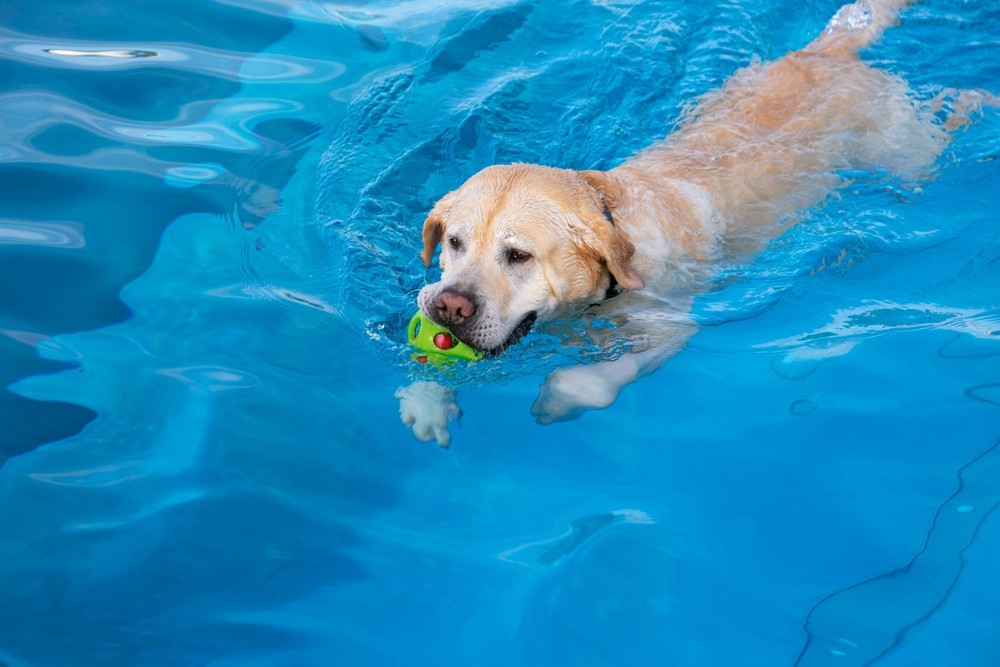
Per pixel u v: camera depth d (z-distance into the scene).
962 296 1.72
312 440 1.60
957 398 1.61
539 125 2.04
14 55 2.10
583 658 1.43
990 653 1.41
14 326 1.70
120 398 1.63
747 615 1.45
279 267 1.80
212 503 1.54
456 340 1.67
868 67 2.03
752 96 1.99
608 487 1.55
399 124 2.03
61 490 1.54
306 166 1.95
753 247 1.82
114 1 2.25
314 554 1.50
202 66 2.12
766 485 1.55
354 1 2.32
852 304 1.73
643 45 2.17
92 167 1.92
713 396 1.64
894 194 1.87
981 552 1.48
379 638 1.44
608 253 1.69
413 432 1.61
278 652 1.43
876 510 1.52
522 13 2.26
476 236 1.68
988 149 1.93
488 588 1.47
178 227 1.85
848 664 1.41
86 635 1.44
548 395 1.65
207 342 1.70
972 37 2.13
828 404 1.62
